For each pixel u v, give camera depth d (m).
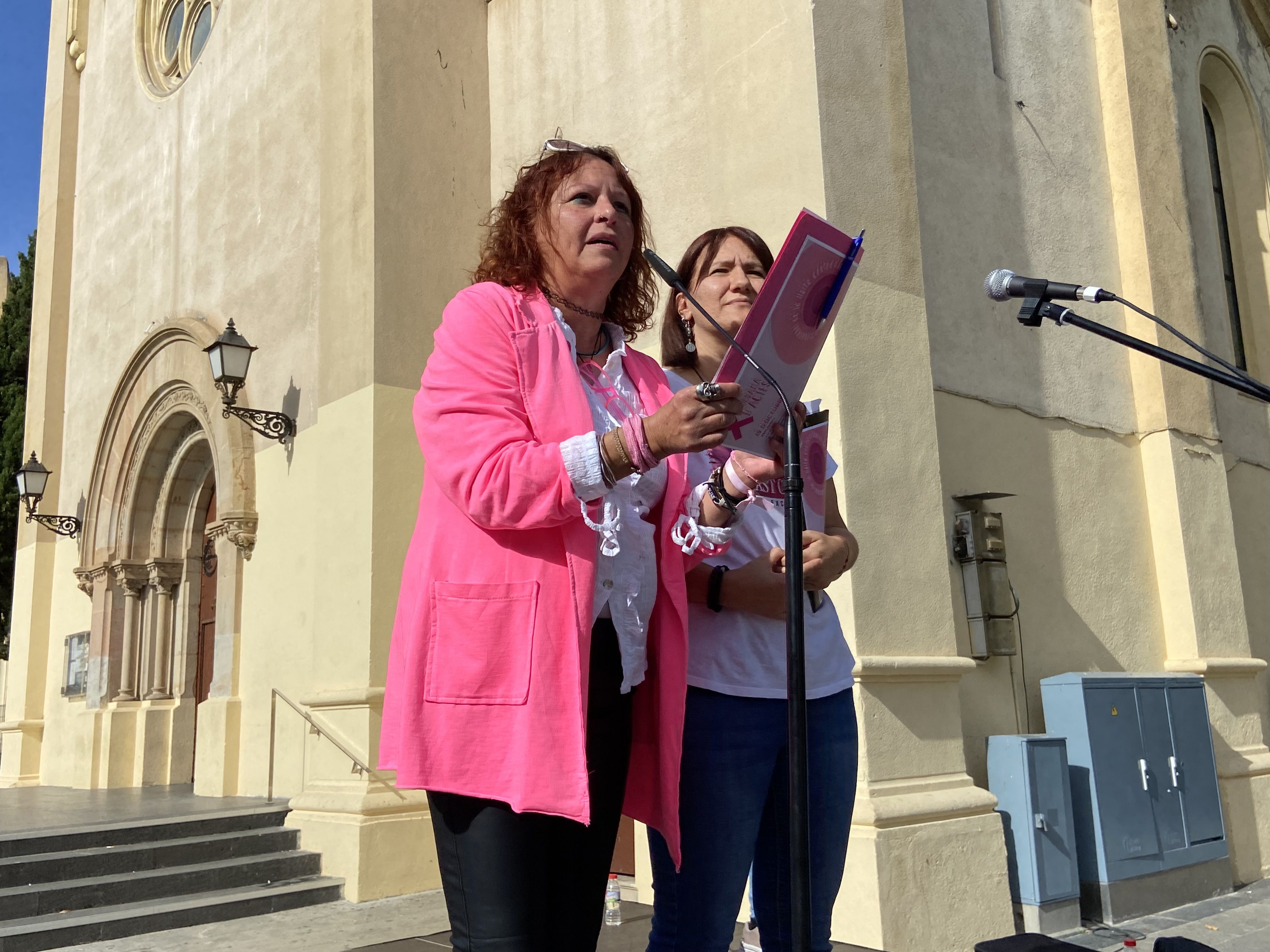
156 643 10.19
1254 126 9.31
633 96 6.66
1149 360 7.20
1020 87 7.07
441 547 1.68
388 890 6.36
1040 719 6.02
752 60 5.61
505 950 1.57
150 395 10.21
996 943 1.99
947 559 5.31
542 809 1.52
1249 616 7.84
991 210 6.61
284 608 7.99
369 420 6.89
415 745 1.58
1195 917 5.55
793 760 1.56
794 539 1.60
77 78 13.53
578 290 1.89
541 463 1.56
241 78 9.81
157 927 5.69
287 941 5.34
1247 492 8.19
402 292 7.18
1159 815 5.84
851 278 1.75
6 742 11.79
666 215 6.28
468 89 7.86
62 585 11.76
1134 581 6.85
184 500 10.38
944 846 4.81
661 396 2.08
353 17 7.62
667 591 1.88
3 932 5.25
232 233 9.59
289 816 6.99
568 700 1.59
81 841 6.24
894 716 4.88
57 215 13.00
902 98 5.73
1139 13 7.84
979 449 6.11
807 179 5.23
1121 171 7.50
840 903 4.62
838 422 5.01
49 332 12.68
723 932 1.99
